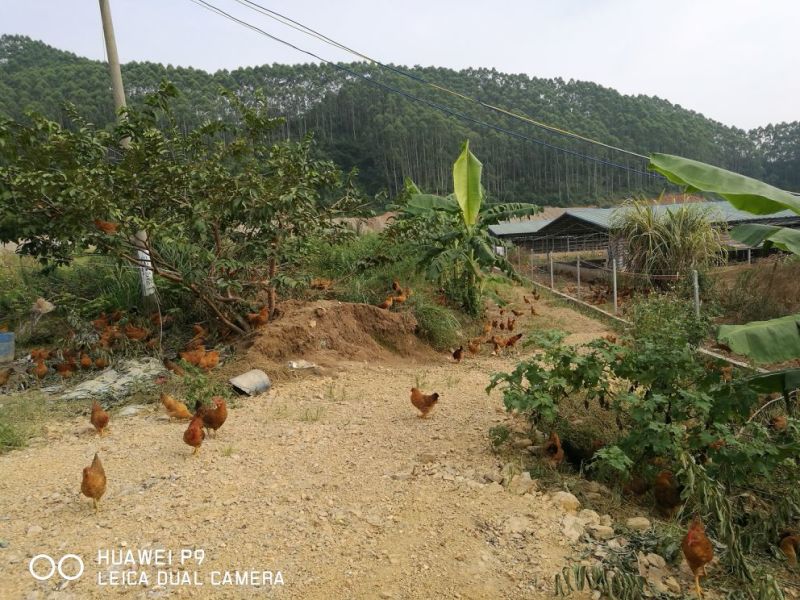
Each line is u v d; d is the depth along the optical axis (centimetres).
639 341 512
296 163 793
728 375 505
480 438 499
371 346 838
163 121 913
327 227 895
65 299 917
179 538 338
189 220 743
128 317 891
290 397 639
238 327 851
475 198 1012
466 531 344
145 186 735
